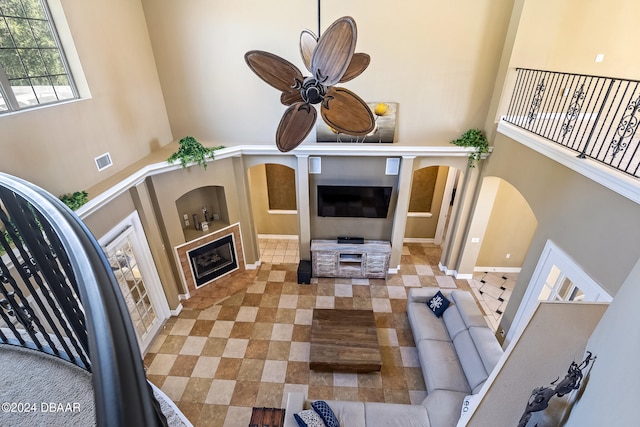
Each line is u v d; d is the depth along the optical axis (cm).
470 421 160
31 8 331
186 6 489
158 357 497
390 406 374
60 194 358
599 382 133
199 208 622
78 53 375
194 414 419
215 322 562
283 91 259
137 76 484
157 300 535
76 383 166
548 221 406
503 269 691
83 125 388
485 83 523
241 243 662
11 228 145
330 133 566
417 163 579
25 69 325
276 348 511
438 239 785
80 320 150
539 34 459
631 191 287
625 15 444
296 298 617
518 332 182
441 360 429
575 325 181
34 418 152
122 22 448
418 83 529
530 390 164
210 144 571
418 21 488
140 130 496
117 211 430
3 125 296
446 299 505
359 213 632
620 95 488
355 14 486
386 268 654
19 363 175
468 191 591
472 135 538
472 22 487
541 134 427
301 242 666
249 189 637
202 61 525
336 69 217
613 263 312
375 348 465
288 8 484
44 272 129
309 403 378
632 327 120
